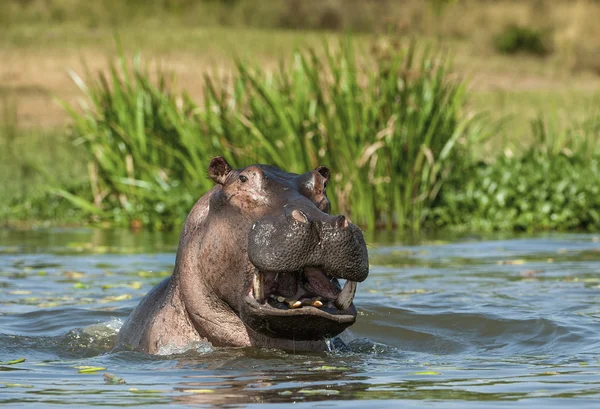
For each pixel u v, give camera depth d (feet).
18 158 91.40
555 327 33.60
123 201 71.67
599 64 154.40
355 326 35.01
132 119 71.92
